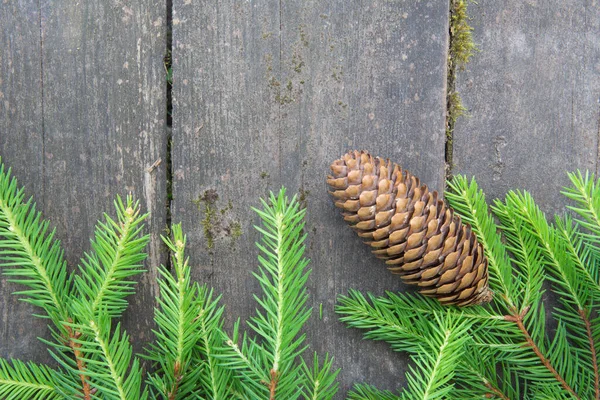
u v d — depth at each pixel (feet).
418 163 2.05
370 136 2.05
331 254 2.06
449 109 2.06
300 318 1.91
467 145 2.06
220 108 2.04
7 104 2.02
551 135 2.07
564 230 1.99
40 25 2.02
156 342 2.05
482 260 1.94
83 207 2.04
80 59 2.03
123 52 2.03
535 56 2.06
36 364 2.03
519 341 2.05
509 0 2.06
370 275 2.06
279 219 1.89
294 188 2.05
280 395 1.91
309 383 2.06
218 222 2.05
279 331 1.88
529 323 2.00
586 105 2.07
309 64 2.04
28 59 2.02
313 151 2.05
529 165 2.07
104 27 2.03
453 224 1.92
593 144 2.07
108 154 2.04
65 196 2.03
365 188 1.89
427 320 2.00
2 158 2.02
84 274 1.95
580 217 2.07
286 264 1.89
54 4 2.02
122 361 1.85
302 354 2.06
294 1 2.04
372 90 2.05
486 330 2.04
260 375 1.89
